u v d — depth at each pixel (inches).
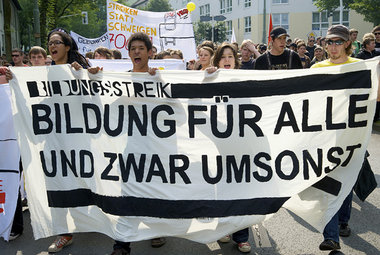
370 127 145.9
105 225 151.2
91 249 159.9
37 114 156.8
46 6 842.2
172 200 148.4
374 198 208.2
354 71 144.9
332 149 146.0
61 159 155.7
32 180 156.2
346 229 166.9
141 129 151.6
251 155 147.9
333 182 145.7
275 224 179.8
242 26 1863.9
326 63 166.4
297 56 190.5
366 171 163.8
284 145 147.1
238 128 148.6
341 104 146.0
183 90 149.4
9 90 167.2
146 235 146.9
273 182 146.8
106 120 153.0
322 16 1732.3
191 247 159.9
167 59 304.7
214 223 146.3
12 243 167.5
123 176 150.9
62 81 154.8
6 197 165.9
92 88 153.4
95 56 292.8
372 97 145.4
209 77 148.4
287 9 1743.4
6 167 166.2
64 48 166.2
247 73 147.3
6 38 530.9
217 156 148.7
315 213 146.1
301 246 158.9
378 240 163.0
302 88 146.5
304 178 145.9
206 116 149.5
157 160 149.9
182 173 149.2
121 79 151.2
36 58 216.7
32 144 157.1
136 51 155.1
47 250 160.9
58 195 155.3
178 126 150.3
